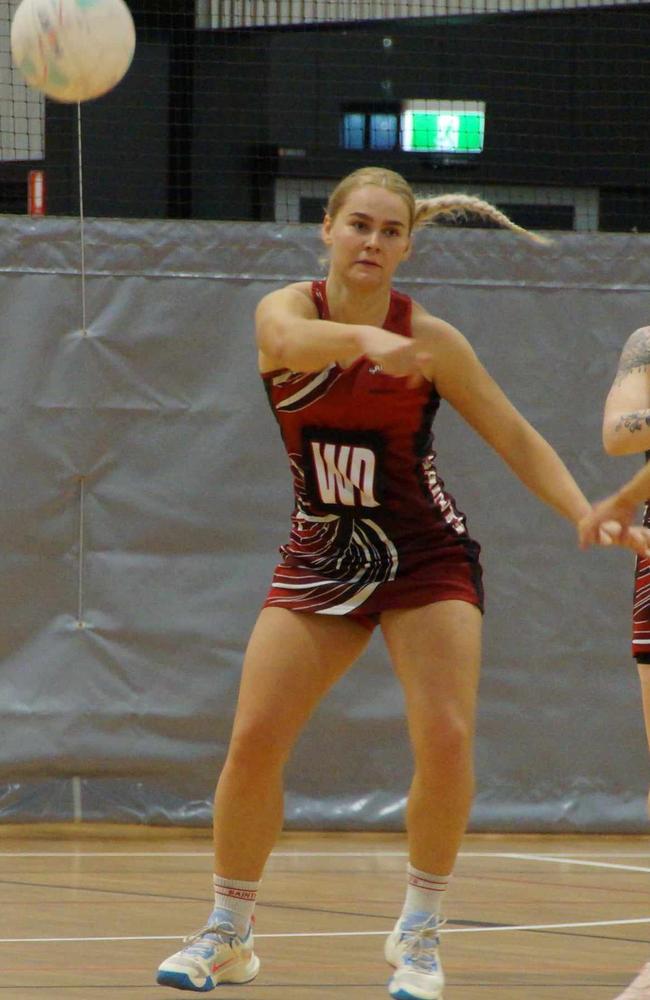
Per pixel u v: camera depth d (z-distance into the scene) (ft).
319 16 97.45
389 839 77.36
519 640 79.82
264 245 79.66
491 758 79.41
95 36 49.90
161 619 77.56
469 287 80.84
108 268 78.48
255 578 78.23
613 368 81.51
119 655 77.20
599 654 80.33
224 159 96.94
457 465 79.92
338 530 39.60
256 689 38.99
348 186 39.17
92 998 38.91
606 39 98.94
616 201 99.66
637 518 79.00
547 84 99.14
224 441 78.59
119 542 77.61
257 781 39.01
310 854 71.77
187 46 95.86
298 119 97.25
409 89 98.43
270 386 39.37
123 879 62.59
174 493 78.02
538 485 39.37
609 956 46.60
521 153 99.09
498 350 80.84
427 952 38.40
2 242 77.71
